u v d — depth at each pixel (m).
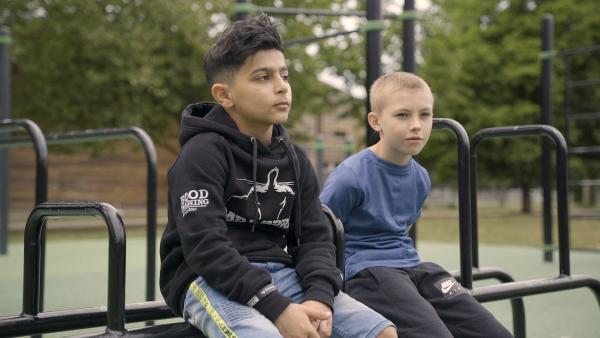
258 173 1.39
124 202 15.95
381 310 1.68
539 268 4.48
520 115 14.32
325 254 1.41
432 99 1.87
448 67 13.99
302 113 12.02
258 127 1.43
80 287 3.63
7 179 5.39
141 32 9.39
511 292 1.85
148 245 2.40
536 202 25.16
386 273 1.74
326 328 1.27
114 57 9.14
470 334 1.70
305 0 12.69
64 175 15.20
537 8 14.93
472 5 15.73
